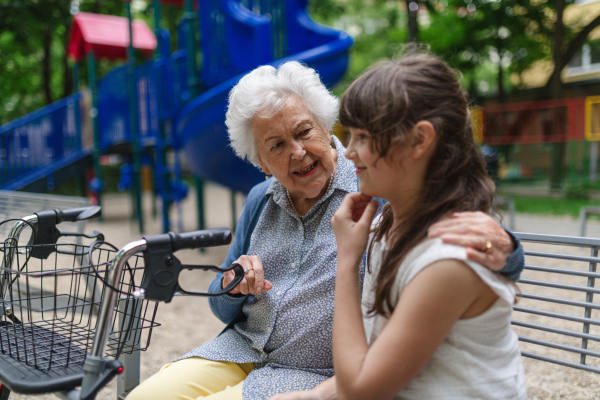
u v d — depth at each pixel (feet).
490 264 2.97
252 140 5.24
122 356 5.42
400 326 3.03
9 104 59.06
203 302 13.89
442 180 3.27
